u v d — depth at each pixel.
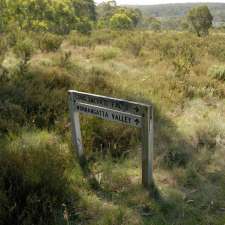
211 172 3.77
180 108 5.79
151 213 2.98
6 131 4.21
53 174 3.04
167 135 4.51
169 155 4.04
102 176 3.49
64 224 2.76
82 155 3.74
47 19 26.95
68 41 13.73
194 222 2.88
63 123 4.43
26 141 3.85
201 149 4.27
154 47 12.88
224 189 3.42
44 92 5.18
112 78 7.06
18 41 9.85
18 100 4.95
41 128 4.50
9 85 5.38
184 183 3.52
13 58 8.50
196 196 3.29
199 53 11.44
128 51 11.94
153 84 6.85
